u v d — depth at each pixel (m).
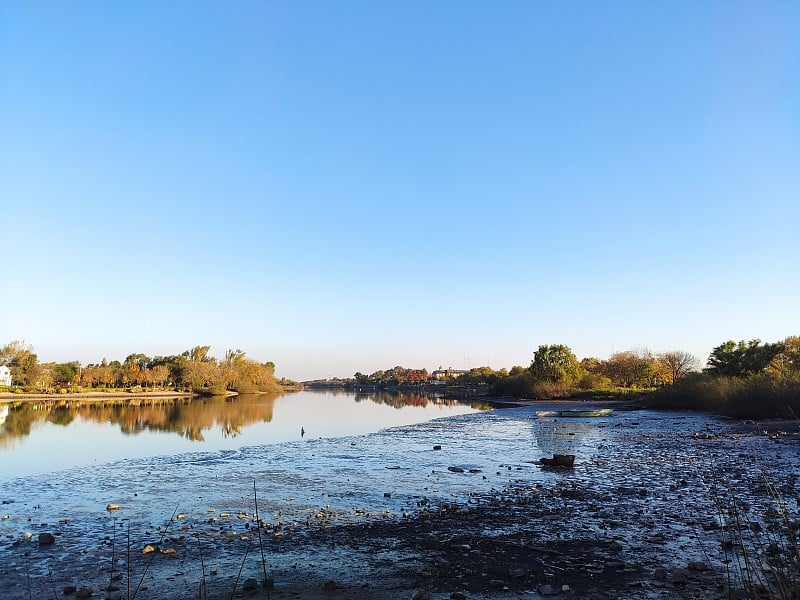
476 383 158.62
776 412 37.28
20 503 14.02
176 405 77.19
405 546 9.79
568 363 97.81
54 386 129.00
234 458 22.36
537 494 14.45
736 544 9.12
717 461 19.31
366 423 43.09
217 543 10.25
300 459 22.03
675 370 99.31
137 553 9.65
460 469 19.03
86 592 7.61
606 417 46.00
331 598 7.20
